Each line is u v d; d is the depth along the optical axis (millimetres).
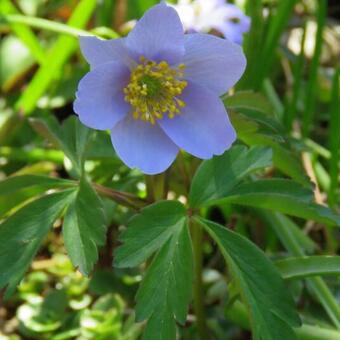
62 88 297
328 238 243
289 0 258
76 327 226
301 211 179
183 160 205
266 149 183
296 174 202
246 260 175
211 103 179
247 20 269
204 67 178
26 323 224
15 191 189
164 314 171
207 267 250
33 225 180
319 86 303
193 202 182
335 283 222
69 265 247
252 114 201
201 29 266
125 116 180
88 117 172
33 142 286
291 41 344
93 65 173
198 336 219
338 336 197
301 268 187
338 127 248
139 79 178
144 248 173
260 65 260
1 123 289
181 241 174
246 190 181
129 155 178
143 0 295
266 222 236
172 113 180
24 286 241
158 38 172
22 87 311
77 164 191
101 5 314
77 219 177
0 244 178
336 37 341
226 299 228
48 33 324
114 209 212
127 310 232
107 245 251
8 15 260
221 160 183
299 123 298
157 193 195
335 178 250
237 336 228
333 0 380
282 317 172
